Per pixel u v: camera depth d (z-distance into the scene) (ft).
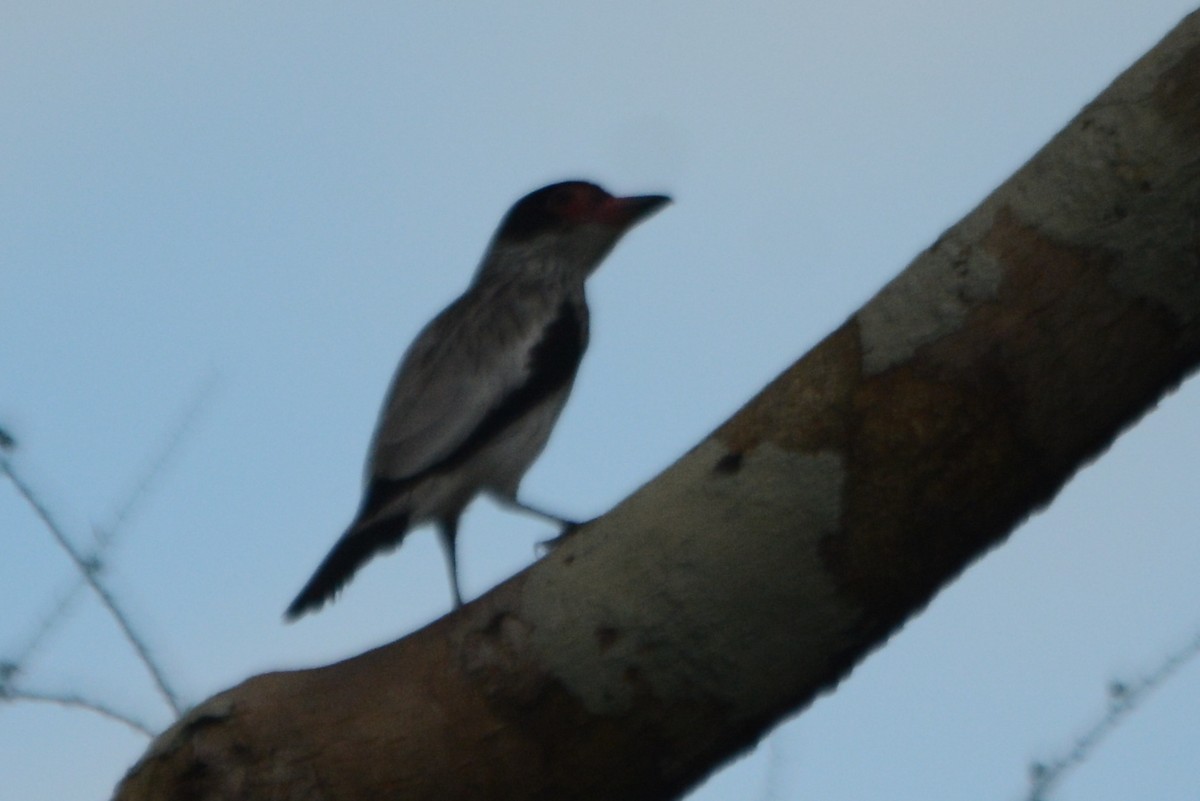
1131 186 19.71
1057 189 20.16
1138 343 19.89
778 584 20.90
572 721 21.70
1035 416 20.18
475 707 22.03
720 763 21.77
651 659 21.30
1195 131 19.45
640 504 21.76
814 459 20.86
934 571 20.74
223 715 23.02
